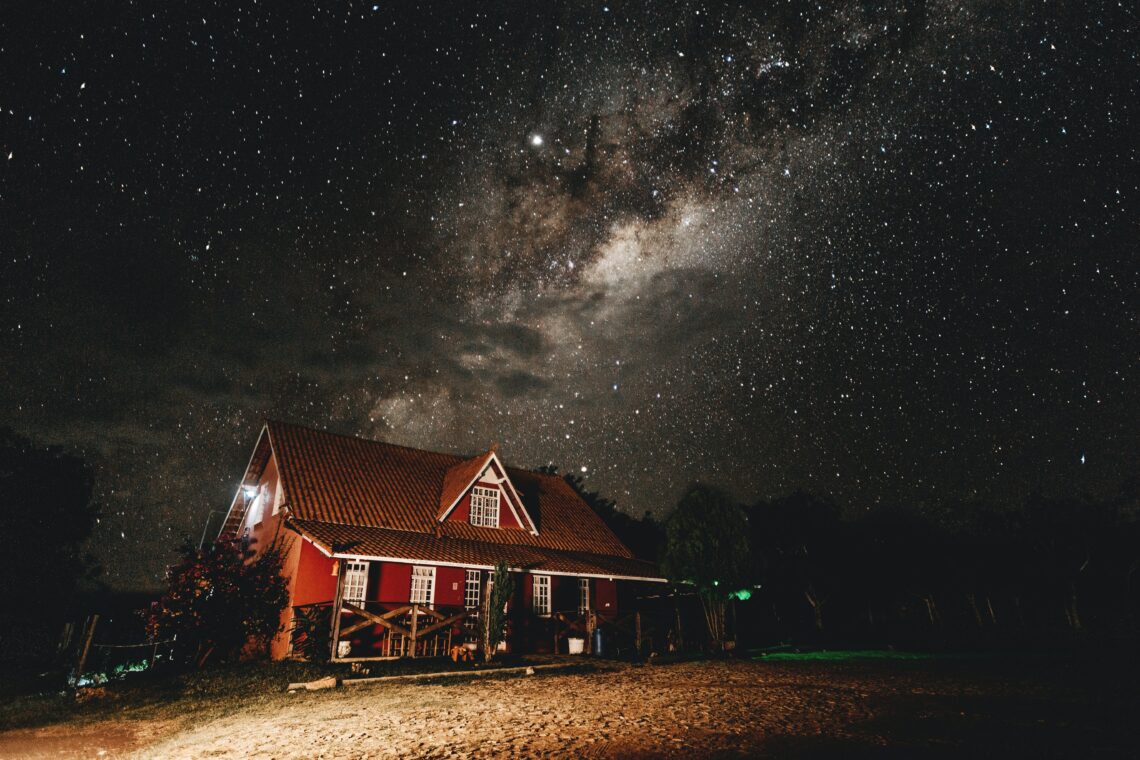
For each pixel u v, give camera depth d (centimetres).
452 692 1282
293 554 1997
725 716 973
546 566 2258
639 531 4009
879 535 4425
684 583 2164
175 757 854
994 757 685
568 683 1387
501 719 998
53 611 3200
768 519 4416
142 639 2291
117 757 877
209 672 1627
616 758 752
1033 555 4159
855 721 902
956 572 4119
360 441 2702
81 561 3488
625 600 2656
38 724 1131
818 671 1557
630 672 1580
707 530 2131
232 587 1838
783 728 873
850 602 4288
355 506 2223
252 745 898
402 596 2044
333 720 1040
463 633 1912
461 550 2169
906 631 3731
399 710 1102
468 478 2506
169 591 1828
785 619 4159
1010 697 1069
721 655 1964
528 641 2242
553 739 854
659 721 949
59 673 1820
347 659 1648
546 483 3281
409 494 2464
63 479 3462
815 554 4228
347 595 1948
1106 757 673
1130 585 4050
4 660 2358
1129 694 1066
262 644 1978
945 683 1270
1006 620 4175
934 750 721
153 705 1269
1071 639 3002
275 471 2381
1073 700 1023
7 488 3262
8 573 3175
